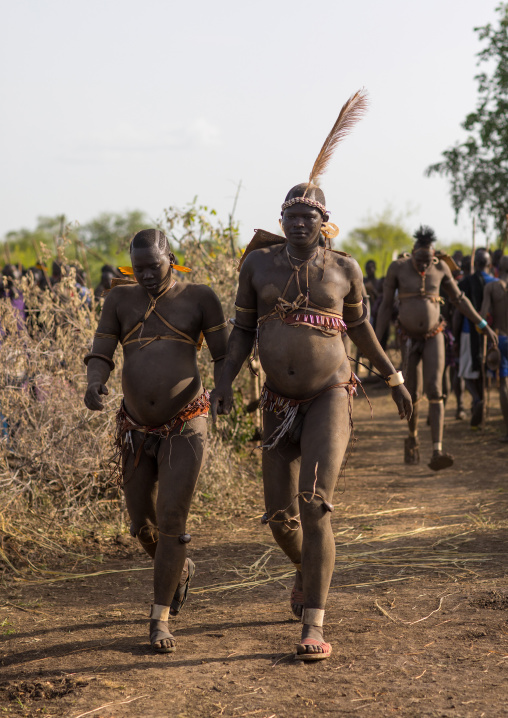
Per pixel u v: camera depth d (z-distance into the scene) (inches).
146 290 173.3
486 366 461.7
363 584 204.5
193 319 172.2
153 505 176.4
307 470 157.1
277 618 180.5
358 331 177.3
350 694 137.5
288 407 165.6
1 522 245.6
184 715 131.0
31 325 296.4
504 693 136.2
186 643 165.8
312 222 162.1
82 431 274.2
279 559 232.4
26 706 135.7
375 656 154.6
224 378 166.9
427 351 356.2
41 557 236.7
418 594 194.4
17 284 318.3
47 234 2222.0
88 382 169.6
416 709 130.8
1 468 259.6
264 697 137.1
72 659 158.1
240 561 231.0
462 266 582.2
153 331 170.7
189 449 166.7
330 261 167.2
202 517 285.1
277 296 164.9
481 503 297.7
